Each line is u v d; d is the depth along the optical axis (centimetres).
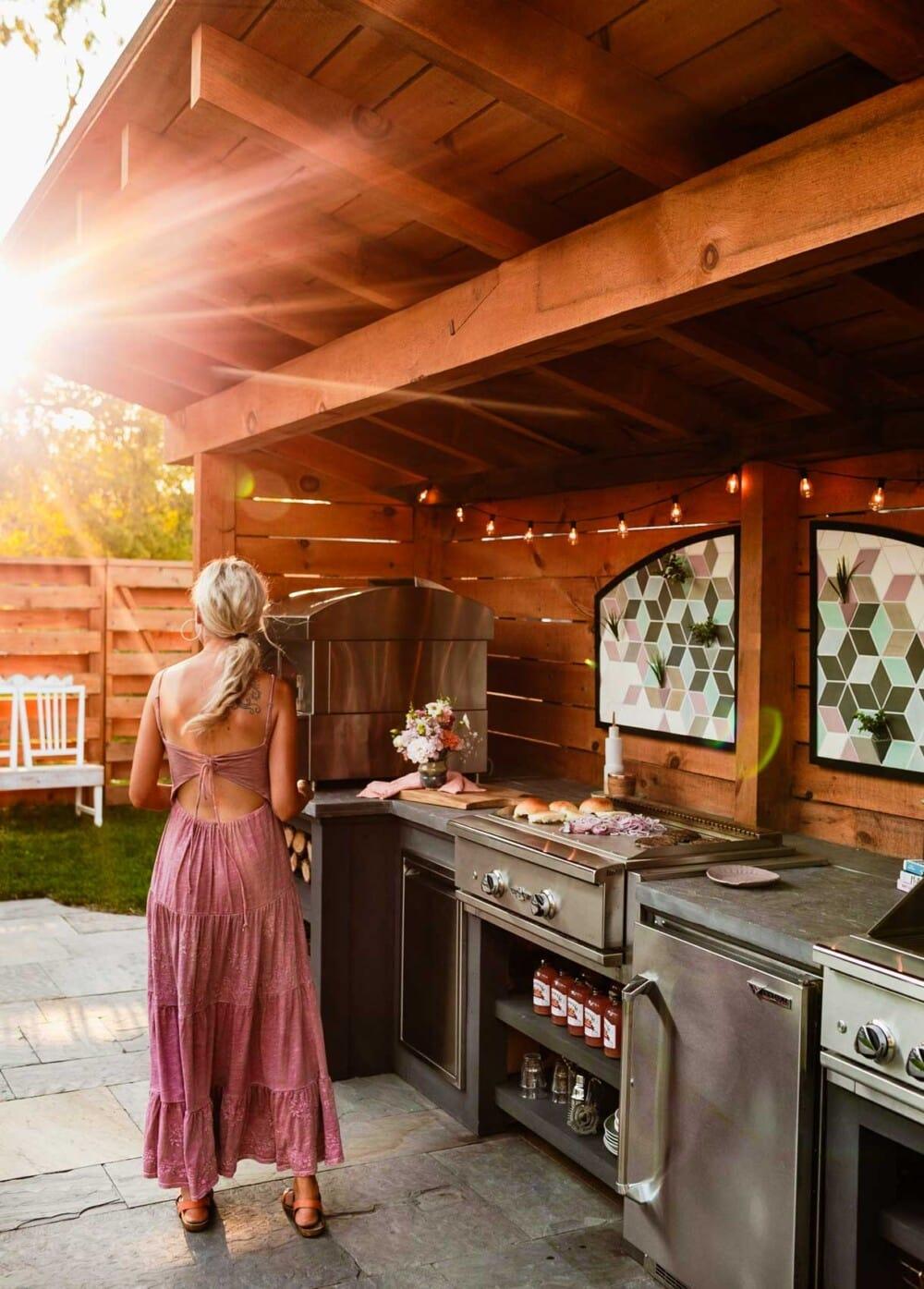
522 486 449
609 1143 291
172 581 803
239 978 274
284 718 281
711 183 204
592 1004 298
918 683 291
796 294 276
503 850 304
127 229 324
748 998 221
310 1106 281
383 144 249
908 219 168
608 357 334
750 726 331
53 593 772
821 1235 208
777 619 331
